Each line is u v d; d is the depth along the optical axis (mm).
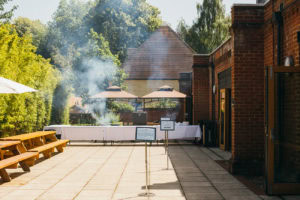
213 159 11414
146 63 34625
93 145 15633
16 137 10445
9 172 9188
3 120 12203
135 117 19141
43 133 12172
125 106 25188
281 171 7570
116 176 8633
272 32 8422
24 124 13766
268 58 8766
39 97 15195
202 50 36625
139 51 34812
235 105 9094
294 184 6789
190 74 26969
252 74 9109
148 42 35000
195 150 13828
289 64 7395
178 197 6625
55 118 18000
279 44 8086
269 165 6812
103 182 7953
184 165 10250
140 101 29469
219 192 7035
